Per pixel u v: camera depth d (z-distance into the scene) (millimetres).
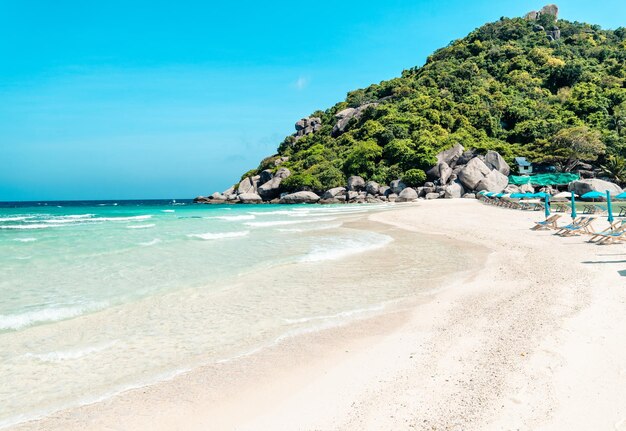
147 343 7512
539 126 75375
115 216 44656
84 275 12914
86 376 6215
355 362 6367
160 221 34500
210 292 10930
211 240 20750
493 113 86375
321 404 5133
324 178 79812
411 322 8148
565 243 16484
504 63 107625
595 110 78062
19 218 41875
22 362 6734
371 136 86562
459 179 65250
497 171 63844
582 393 4934
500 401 4895
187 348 7246
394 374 5844
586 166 66562
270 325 8336
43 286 11562
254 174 104875
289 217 37625
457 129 82625
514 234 20219
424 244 18656
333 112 121125
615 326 6906
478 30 127812
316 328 8062
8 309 9477
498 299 9227
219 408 5152
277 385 5723
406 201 62062
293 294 10633
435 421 4570
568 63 95188
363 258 15477
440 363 6090
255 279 12312
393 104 97375
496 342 6703
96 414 5098
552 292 9375
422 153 72062
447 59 116500
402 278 12133
